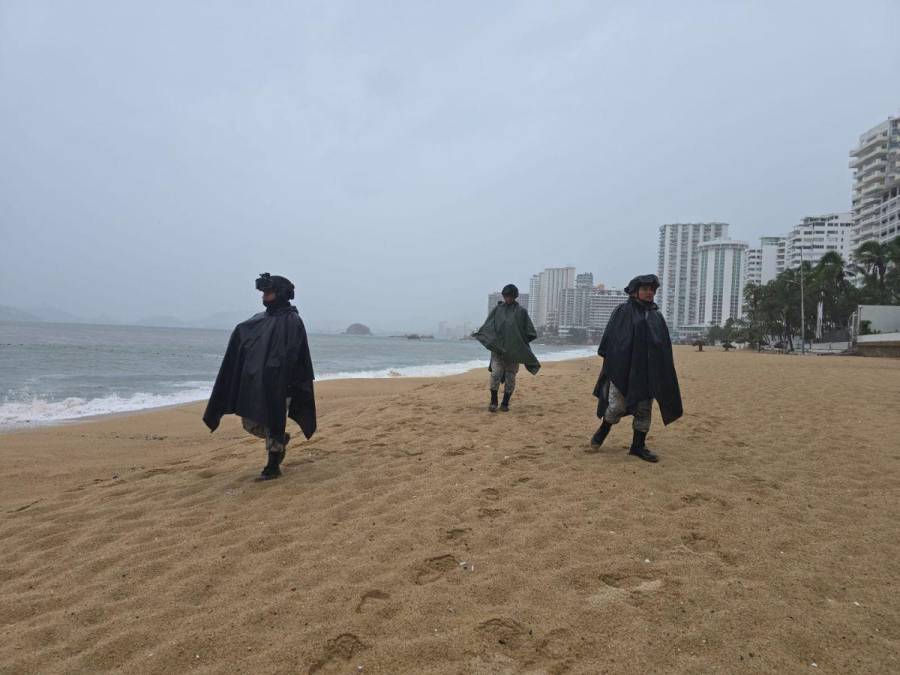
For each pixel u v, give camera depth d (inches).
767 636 96.4
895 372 765.3
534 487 180.5
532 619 101.8
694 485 182.2
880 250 2775.6
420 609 105.4
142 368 988.6
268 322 192.4
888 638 96.6
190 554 132.6
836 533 142.9
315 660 90.4
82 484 210.1
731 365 949.8
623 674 86.1
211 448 289.9
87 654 93.4
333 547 134.4
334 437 267.0
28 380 717.9
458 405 367.6
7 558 134.9
